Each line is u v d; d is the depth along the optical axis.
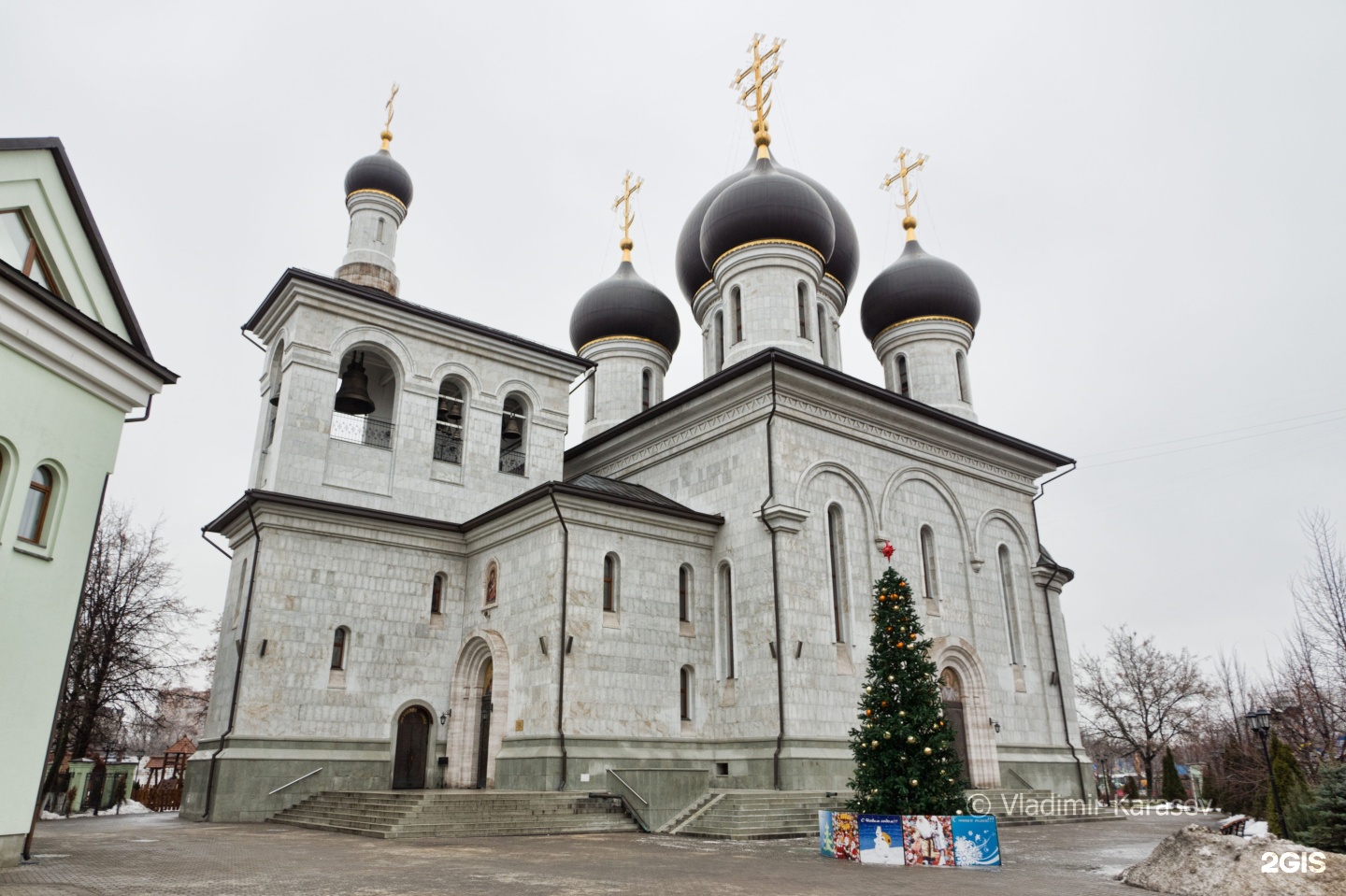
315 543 28.83
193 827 23.98
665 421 33.50
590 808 24.19
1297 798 19.42
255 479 31.53
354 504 30.50
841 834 18.02
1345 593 25.27
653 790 24.61
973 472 36.38
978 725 32.19
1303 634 27.52
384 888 12.97
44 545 15.04
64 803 32.75
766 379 30.11
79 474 15.62
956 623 33.47
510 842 20.27
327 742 27.50
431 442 32.62
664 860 17.06
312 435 30.17
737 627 29.05
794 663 27.52
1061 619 37.69
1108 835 24.77
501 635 28.72
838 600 30.23
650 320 43.53
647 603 28.73
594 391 43.31
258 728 26.56
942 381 41.06
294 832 22.58
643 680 27.92
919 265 42.38
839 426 31.72
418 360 33.09
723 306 37.09
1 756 14.11
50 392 15.13
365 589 29.38
